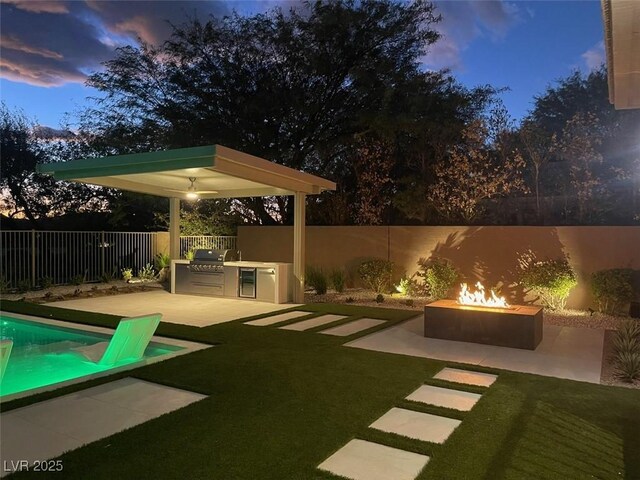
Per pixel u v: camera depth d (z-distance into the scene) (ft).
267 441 12.10
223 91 56.59
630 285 32.60
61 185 67.26
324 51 54.08
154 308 34.55
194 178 36.06
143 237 53.16
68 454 11.28
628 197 41.50
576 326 29.27
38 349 23.26
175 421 13.34
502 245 39.40
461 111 48.08
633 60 13.29
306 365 19.34
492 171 43.80
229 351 21.62
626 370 18.19
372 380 17.40
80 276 46.78
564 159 42.65
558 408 14.74
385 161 49.60
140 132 57.67
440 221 48.06
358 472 10.64
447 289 39.29
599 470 10.80
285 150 57.06
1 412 14.11
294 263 38.42
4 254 42.47
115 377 17.49
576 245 36.47
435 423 13.62
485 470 10.73
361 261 46.65
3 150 65.87
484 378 18.19
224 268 40.45
